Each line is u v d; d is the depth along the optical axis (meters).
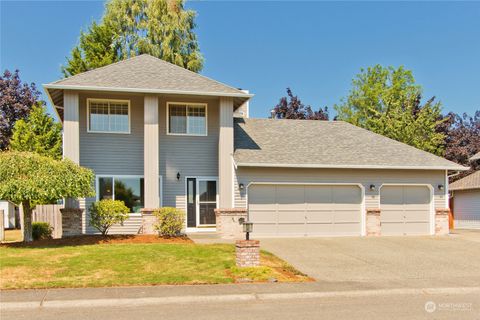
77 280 11.12
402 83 47.72
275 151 21.03
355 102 50.53
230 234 19.14
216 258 13.52
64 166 15.84
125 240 16.66
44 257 13.25
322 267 13.71
